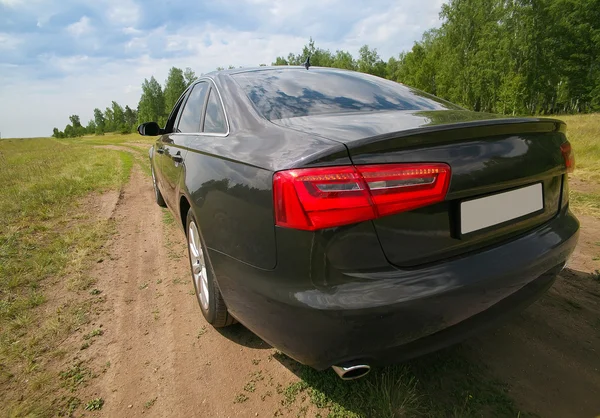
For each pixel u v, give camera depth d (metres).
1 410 1.71
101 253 3.60
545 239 1.62
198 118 2.79
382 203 1.22
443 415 1.56
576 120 18.84
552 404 1.60
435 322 1.31
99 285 2.92
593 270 2.74
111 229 4.39
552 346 1.96
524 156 1.54
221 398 1.73
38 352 2.11
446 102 2.45
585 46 41.59
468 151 1.37
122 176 8.65
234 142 1.85
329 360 1.32
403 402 1.60
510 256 1.47
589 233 3.48
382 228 1.26
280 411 1.63
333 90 2.28
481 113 1.91
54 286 2.92
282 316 1.35
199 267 2.34
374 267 1.27
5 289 2.86
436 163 1.29
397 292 1.25
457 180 1.33
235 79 2.45
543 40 39.09
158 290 2.81
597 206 4.26
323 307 1.24
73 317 2.46
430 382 1.74
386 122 1.63
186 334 2.24
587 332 2.06
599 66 40.69
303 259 1.28
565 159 1.77
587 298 2.38
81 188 6.95
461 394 1.66
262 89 2.24
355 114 1.90
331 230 1.23
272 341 1.48
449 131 1.32
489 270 1.39
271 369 1.91
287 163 1.32
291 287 1.32
